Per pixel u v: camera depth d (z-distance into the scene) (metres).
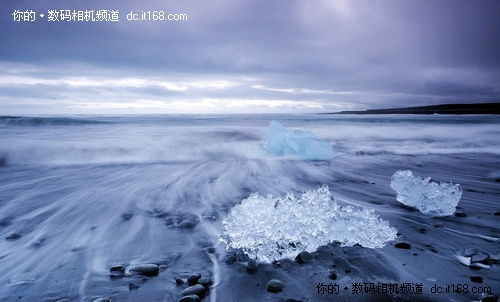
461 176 6.23
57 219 3.68
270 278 2.38
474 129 15.10
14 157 7.75
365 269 2.50
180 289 2.24
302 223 2.94
